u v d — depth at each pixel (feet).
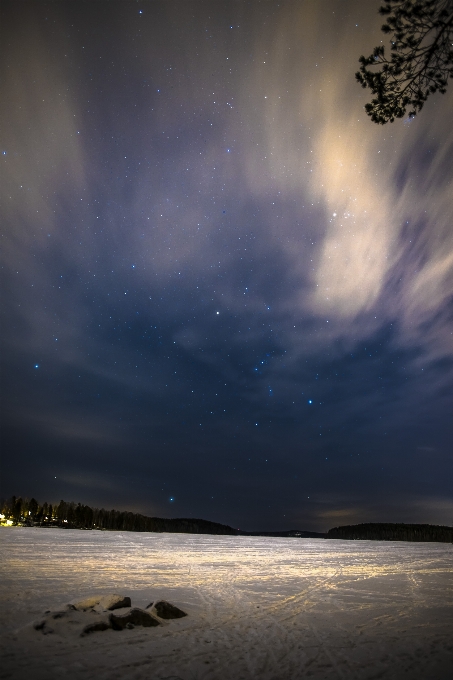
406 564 71.36
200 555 74.28
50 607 29.55
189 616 29.96
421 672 20.52
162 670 19.66
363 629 28.32
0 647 21.21
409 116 26.58
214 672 19.84
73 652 21.16
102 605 27.58
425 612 33.81
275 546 107.14
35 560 54.90
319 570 59.47
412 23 24.02
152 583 42.37
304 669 20.67
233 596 38.24
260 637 25.80
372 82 25.91
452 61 24.48
